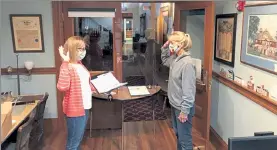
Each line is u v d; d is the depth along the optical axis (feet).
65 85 8.07
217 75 11.62
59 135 13.00
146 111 16.42
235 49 9.86
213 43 11.26
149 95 10.75
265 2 7.71
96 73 13.53
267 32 7.64
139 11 22.98
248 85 8.90
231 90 10.27
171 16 16.26
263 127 8.05
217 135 11.67
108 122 13.58
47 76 13.09
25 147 7.91
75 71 8.26
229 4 10.29
